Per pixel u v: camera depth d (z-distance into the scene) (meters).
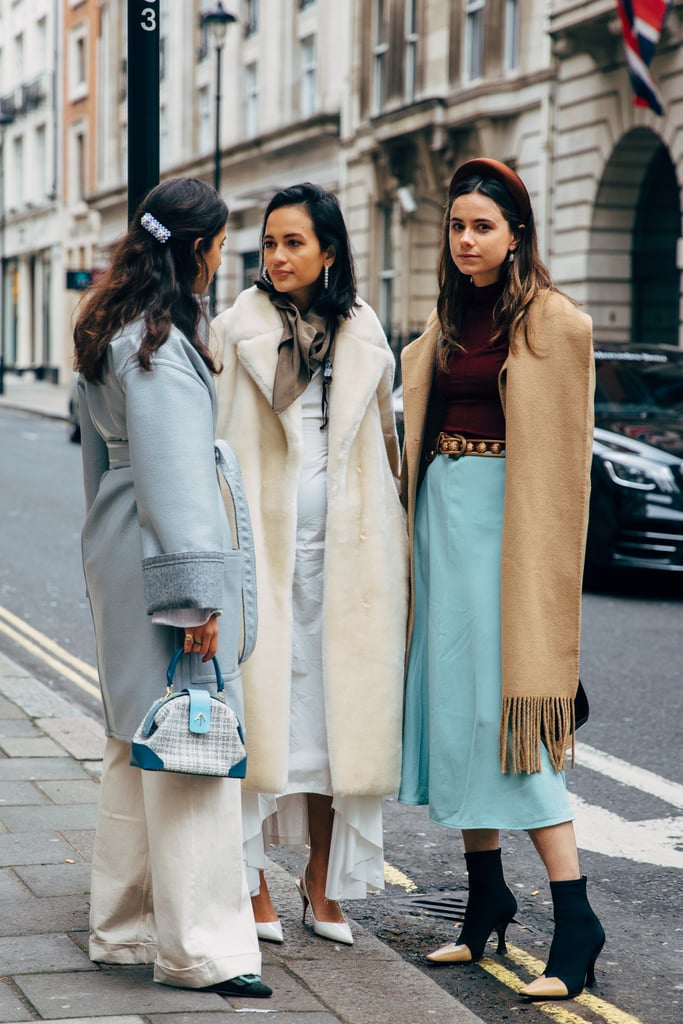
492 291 3.15
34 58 50.00
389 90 25.66
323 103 28.97
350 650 3.25
